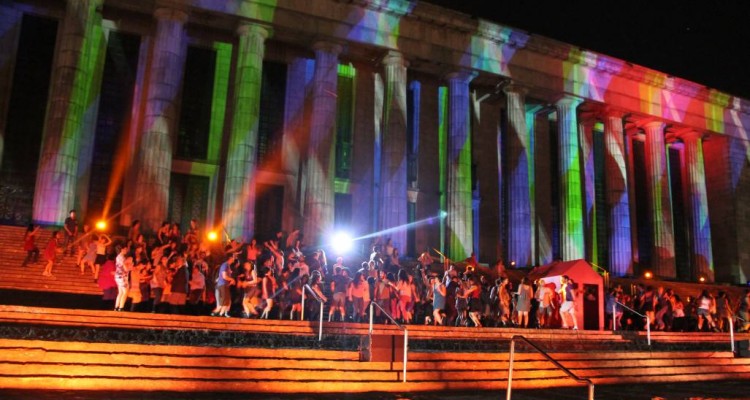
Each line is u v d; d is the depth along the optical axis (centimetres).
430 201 3781
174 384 1171
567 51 3859
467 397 1304
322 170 3164
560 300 2281
